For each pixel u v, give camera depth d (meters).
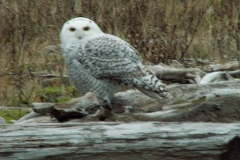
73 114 9.23
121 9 16.11
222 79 12.34
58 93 13.12
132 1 16.25
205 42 15.88
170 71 12.70
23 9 16.62
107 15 16.08
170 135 7.91
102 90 10.75
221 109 9.17
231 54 15.35
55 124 7.97
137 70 10.66
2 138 7.76
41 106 9.41
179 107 9.29
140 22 15.46
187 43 15.64
